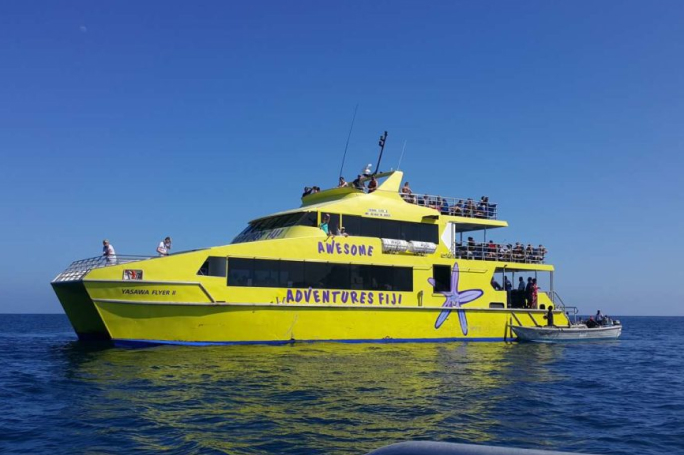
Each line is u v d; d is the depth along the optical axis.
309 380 16.17
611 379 19.34
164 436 10.37
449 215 30.02
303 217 25.59
